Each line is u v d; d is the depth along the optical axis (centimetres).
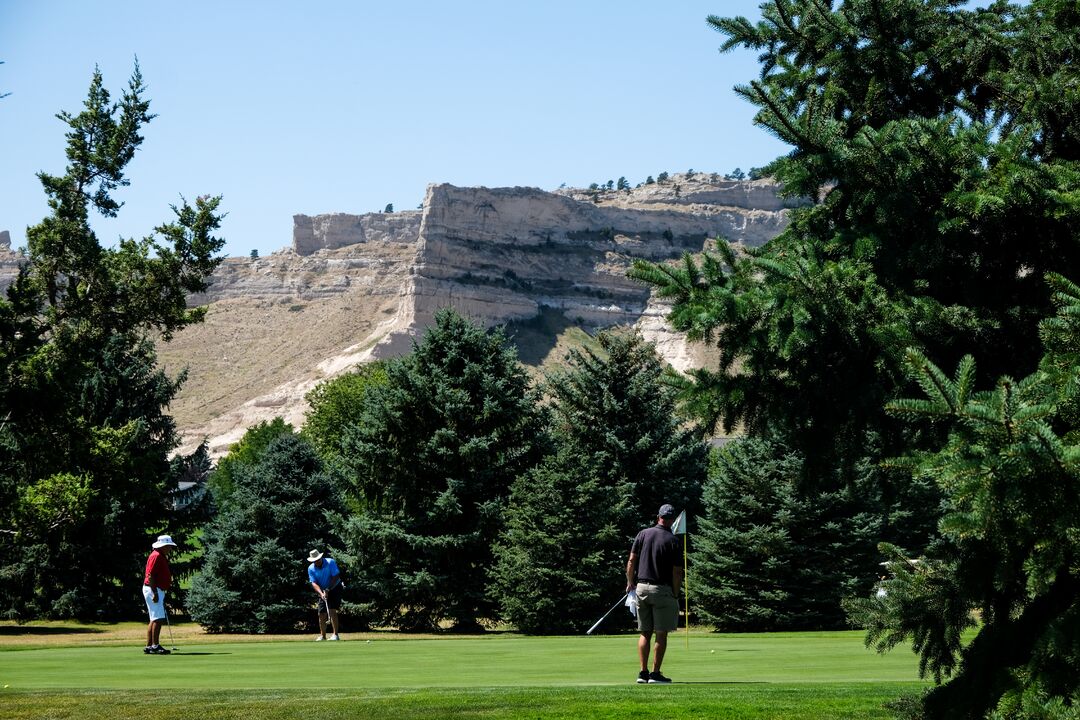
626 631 5462
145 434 6378
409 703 1495
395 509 5803
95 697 1605
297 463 5822
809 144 1456
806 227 1525
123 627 5972
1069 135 1478
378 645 3350
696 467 6681
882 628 1309
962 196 1329
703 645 3247
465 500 5759
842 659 2547
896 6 1538
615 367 6794
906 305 1355
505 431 5850
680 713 1401
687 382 1429
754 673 2158
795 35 1560
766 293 1334
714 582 5794
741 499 5750
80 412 5978
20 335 3077
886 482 1465
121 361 6700
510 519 5566
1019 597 1227
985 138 1404
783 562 5581
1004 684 1144
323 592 3756
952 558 1237
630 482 6312
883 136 1403
